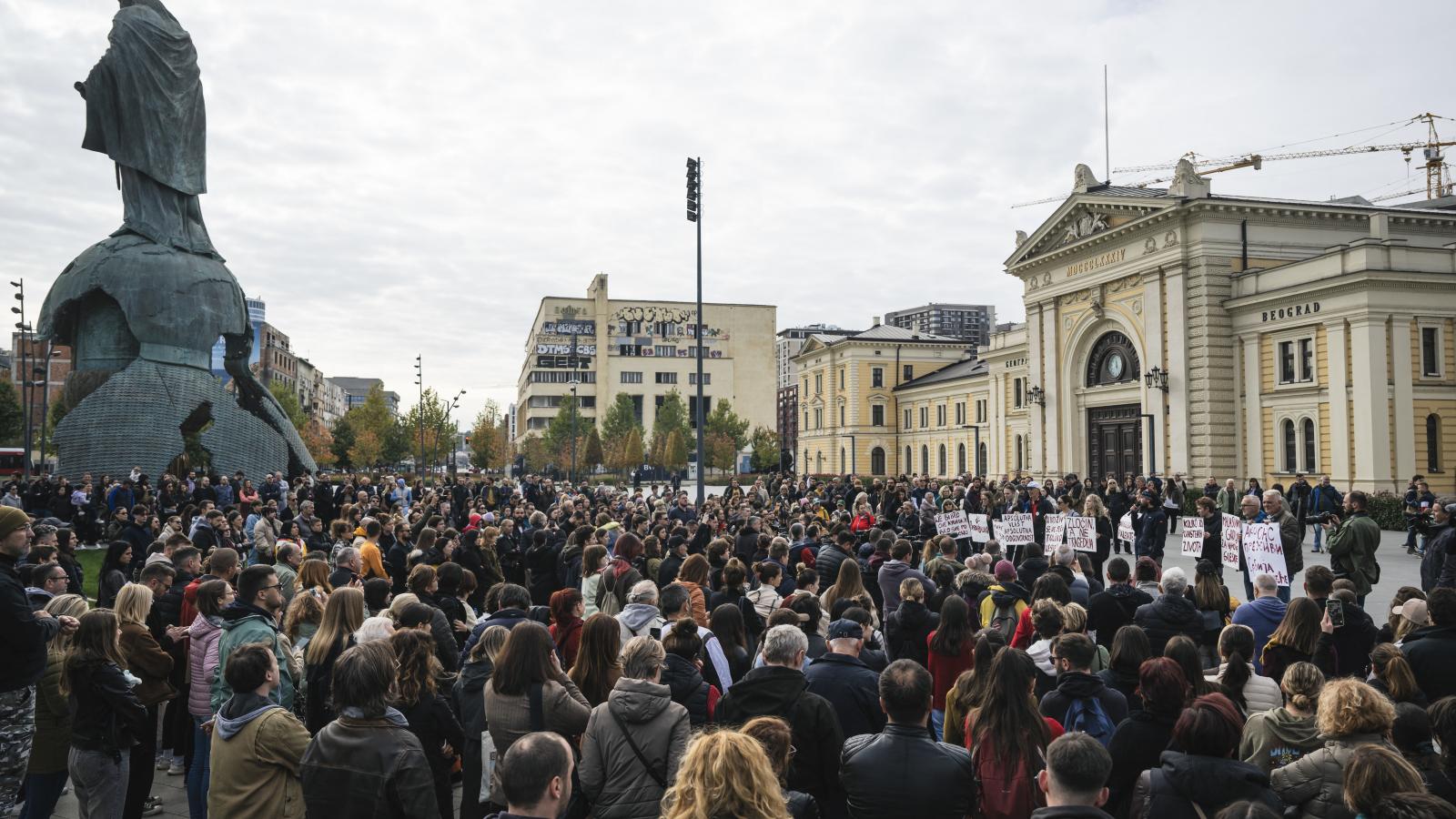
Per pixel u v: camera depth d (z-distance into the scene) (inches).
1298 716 219.1
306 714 295.0
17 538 233.1
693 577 385.4
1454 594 271.7
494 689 234.4
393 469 4156.0
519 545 749.9
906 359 3671.3
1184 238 1656.0
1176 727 185.6
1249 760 222.2
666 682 260.2
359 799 187.2
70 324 1549.0
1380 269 1379.2
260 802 210.4
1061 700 234.7
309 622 327.9
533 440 4845.0
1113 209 1815.9
